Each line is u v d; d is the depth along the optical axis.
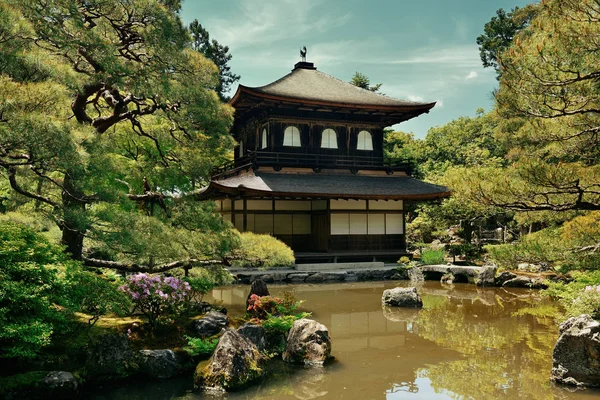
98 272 12.52
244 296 16.84
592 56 8.64
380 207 26.34
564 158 13.56
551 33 8.96
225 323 10.70
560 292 13.30
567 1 8.70
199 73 11.13
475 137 47.78
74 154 6.94
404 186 26.94
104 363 8.27
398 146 46.16
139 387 8.08
